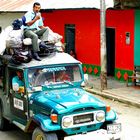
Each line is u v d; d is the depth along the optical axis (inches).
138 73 693.9
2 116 452.8
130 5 652.1
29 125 368.8
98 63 800.3
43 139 347.9
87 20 820.0
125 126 475.2
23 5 933.8
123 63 746.2
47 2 873.5
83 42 840.9
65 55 421.7
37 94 383.2
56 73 396.5
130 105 579.2
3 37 433.1
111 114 369.1
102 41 650.8
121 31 746.8
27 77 384.2
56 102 355.3
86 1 764.0
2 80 441.4
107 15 778.2
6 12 935.7
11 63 412.2
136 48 713.6
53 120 341.4
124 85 701.3
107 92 642.2
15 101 411.8
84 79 409.4
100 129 362.0
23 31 413.1
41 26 453.1
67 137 341.1
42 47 408.8
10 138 434.0
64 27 892.6
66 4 794.8
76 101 356.2
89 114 353.1
